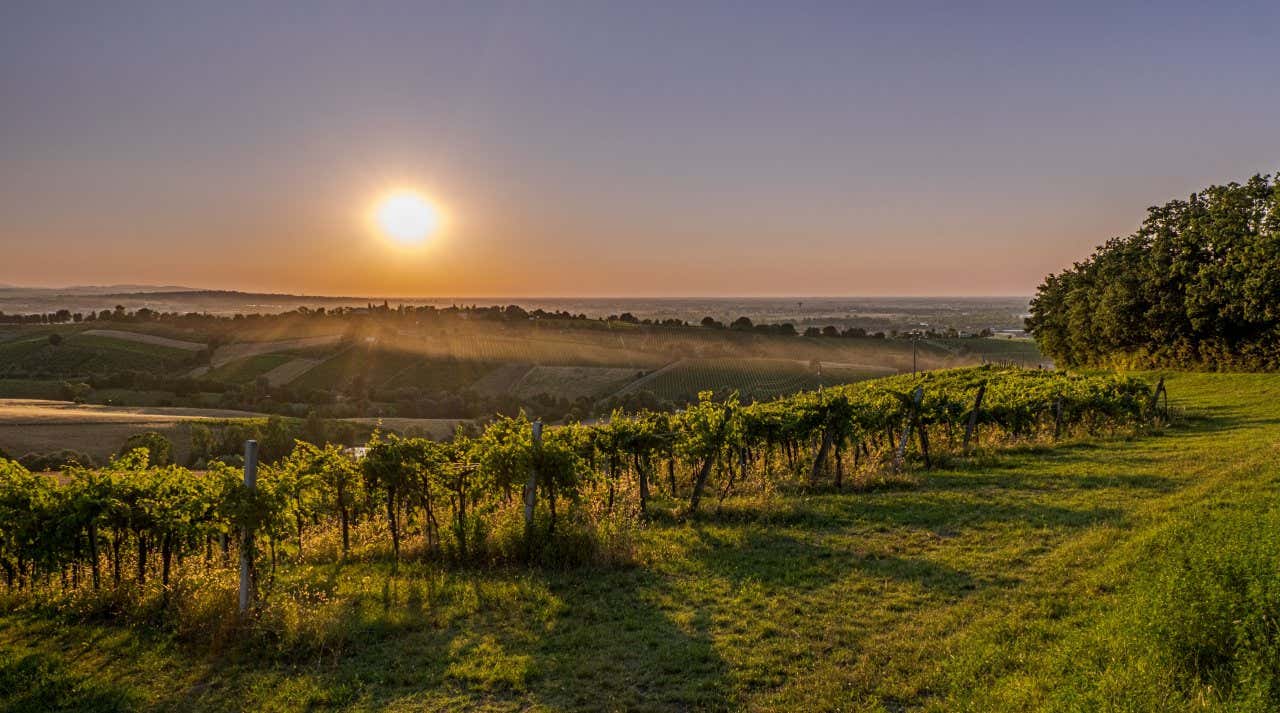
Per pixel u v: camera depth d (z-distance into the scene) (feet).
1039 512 38.96
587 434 46.32
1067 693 17.54
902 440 57.21
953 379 130.31
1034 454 60.03
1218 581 21.54
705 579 30.66
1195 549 25.79
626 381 339.36
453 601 28.84
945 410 63.10
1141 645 19.72
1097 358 169.37
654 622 26.25
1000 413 67.62
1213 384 115.65
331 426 225.35
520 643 24.82
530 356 388.78
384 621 26.58
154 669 23.65
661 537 37.50
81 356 386.73
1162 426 74.64
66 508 29.63
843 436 51.49
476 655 23.82
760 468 54.54
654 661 23.03
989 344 405.18
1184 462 51.98
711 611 27.07
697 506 43.27
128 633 26.32
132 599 28.50
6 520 29.45
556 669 22.79
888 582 29.19
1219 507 35.65
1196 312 131.03
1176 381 125.49
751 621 25.95
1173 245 141.49
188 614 26.30
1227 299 125.08
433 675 22.52
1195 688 17.69
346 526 37.35
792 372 333.83
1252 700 15.96
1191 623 19.72
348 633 25.44
